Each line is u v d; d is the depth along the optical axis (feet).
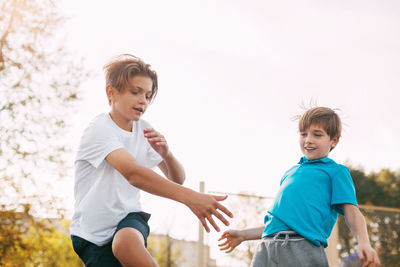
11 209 19.43
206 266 15.29
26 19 20.42
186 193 5.17
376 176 31.81
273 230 6.37
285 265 6.06
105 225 5.87
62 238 22.12
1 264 19.27
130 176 5.44
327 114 6.89
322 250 6.08
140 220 5.96
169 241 22.86
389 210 21.79
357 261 18.70
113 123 6.22
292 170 6.96
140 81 6.06
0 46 19.94
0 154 19.47
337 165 6.62
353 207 6.24
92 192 5.93
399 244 21.42
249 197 16.47
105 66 6.45
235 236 7.46
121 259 5.49
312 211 6.23
